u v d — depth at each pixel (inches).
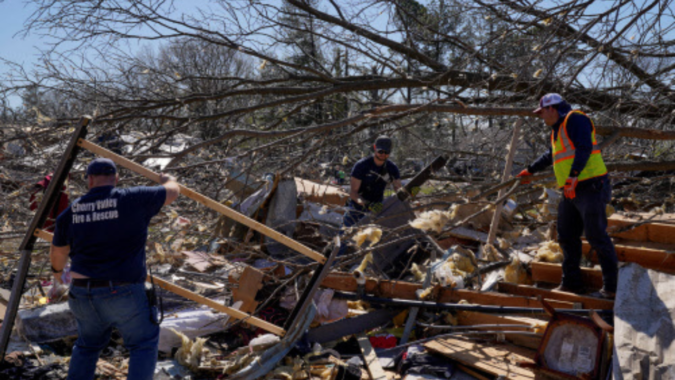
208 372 149.6
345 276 183.5
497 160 279.9
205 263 213.0
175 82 266.1
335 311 174.7
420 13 279.0
